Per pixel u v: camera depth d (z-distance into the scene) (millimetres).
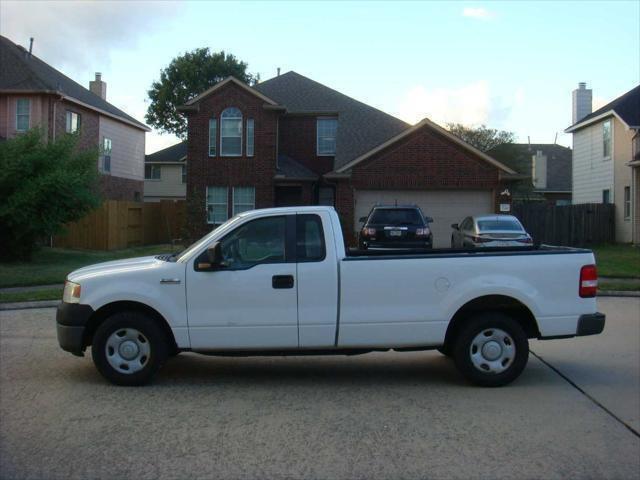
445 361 8727
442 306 7188
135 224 28969
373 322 7148
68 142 20984
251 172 30531
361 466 5020
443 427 5926
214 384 7449
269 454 5254
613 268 19406
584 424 6023
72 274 7543
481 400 6809
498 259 7266
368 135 31172
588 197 33062
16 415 6227
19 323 11500
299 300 7137
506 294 7219
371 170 26062
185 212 25016
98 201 21078
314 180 31016
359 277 7148
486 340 7293
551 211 28375
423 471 4930
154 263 7410
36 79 27609
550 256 7328
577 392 7121
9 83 27438
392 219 19328
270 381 7605
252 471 4922
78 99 29781
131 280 7207
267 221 7289
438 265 7203
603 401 6762
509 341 7285
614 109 28484
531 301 7250
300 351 7250
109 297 7168
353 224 26172
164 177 48750
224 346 7164
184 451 5312
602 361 8641
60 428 5852
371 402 6730
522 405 6621
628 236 28312
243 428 5879
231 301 7141
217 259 7059
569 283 7336
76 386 7273
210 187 30734
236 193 30672
